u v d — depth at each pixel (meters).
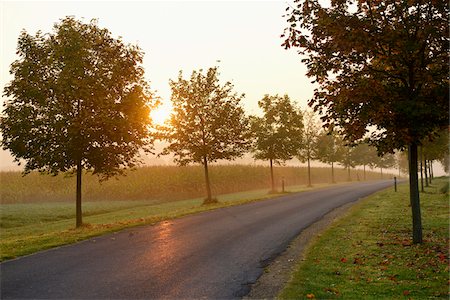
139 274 7.88
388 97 9.16
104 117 15.48
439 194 23.34
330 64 9.99
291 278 7.50
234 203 23.88
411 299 6.14
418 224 10.33
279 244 10.89
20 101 15.55
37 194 34.31
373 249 9.78
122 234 12.88
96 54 16.89
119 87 16.92
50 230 18.14
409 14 9.25
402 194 25.17
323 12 9.44
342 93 9.49
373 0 9.24
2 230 18.95
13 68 15.55
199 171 42.84
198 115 27.12
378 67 10.48
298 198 25.67
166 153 27.39
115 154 16.86
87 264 8.72
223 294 6.62
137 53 17.66
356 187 36.44
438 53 9.41
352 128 9.70
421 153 26.50
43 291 6.81
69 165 16.39
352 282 7.11
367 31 9.36
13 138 15.36
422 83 9.41
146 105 17.41
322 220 15.29
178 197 37.09
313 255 9.30
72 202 32.69
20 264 8.77
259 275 7.79
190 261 8.98
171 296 6.52
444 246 9.79
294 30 9.92
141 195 36.09
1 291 6.84
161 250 10.20
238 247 10.54
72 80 14.88
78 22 16.83
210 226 14.38
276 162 37.34
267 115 35.97
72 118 15.41
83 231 13.70
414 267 8.02
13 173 38.47
